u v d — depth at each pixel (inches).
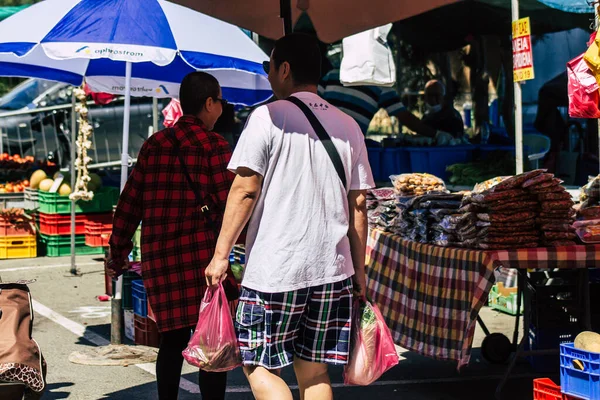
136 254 344.2
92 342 271.6
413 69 469.4
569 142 431.5
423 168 378.6
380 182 383.6
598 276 242.8
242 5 211.9
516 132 288.2
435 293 200.7
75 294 358.0
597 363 151.0
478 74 454.3
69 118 510.3
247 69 251.3
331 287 138.1
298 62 144.5
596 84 166.7
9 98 515.5
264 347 136.7
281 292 134.3
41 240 477.1
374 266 237.0
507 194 188.1
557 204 188.9
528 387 217.5
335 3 215.5
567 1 318.7
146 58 232.1
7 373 130.4
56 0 246.8
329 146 139.7
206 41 246.2
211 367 140.0
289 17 196.5
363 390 218.7
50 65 289.7
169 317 173.0
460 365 186.5
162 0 237.0
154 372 234.2
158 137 177.0
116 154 512.7
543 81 468.4
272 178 136.6
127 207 178.7
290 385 224.8
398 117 404.8
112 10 236.5
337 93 391.9
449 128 428.5
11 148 514.3
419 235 214.2
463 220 194.1
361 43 344.5
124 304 265.4
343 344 140.2
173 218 174.4
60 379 227.1
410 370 238.2
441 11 397.4
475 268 187.2
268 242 135.8
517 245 189.5
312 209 136.8
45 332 286.5
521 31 276.1
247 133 137.1
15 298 146.3
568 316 229.6
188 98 179.9
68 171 474.3
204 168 175.9
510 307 307.6
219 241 138.3
